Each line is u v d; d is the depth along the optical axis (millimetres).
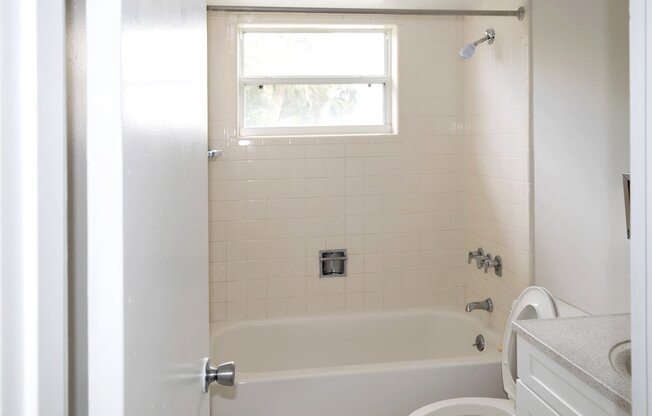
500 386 2410
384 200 3121
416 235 3156
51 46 367
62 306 378
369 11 2527
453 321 3061
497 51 2707
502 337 2670
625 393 1066
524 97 2443
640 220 722
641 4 702
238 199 3006
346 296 3129
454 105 3137
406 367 2365
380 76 3139
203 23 1083
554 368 1330
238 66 3008
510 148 2604
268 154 3016
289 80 3068
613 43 1741
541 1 2264
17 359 347
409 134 3117
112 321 435
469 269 3150
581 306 1987
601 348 1311
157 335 604
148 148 550
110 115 431
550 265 2229
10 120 338
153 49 579
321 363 3045
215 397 2264
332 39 3121
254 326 2984
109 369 435
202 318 1046
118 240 436
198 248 987
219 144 2969
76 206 440
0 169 333
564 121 2080
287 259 3066
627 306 1710
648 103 695
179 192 762
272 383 2287
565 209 2094
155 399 594
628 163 1678
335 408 2320
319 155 3057
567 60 2049
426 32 3096
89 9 417
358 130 3154
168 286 672
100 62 425
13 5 338
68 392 435
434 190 3150
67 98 439
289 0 2760
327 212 3082
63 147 381
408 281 3168
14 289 344
